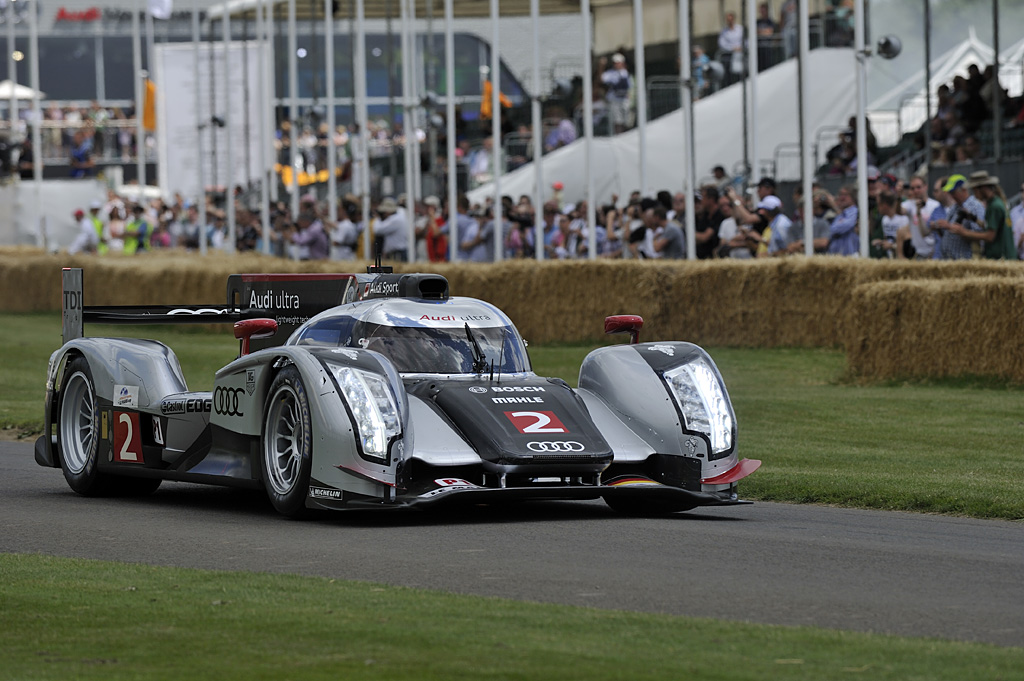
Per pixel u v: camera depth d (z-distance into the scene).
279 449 28.14
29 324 93.69
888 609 18.94
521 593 19.97
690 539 24.91
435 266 74.56
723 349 66.75
